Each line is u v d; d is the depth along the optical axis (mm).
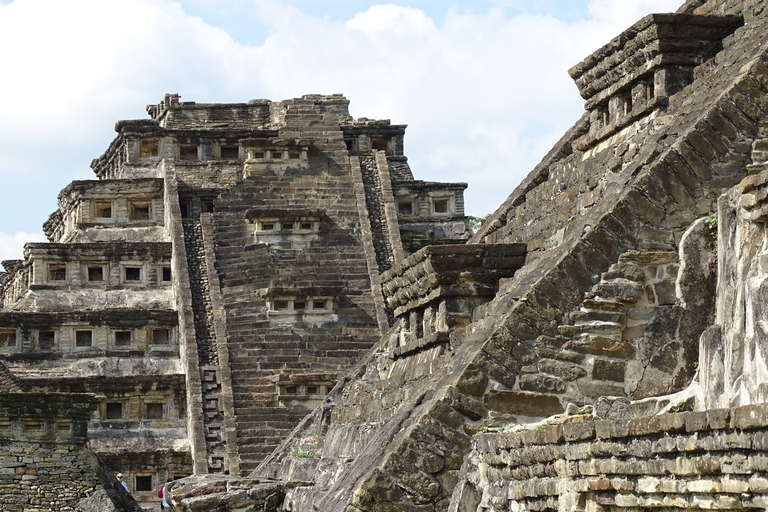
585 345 17953
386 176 66750
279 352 54875
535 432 14258
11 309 65125
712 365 14227
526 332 18016
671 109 20484
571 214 21703
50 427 35656
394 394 22266
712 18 21328
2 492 35156
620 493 12242
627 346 18000
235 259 60094
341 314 56844
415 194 69375
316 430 28594
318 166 66062
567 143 26891
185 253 60375
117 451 54812
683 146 18344
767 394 12320
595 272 18141
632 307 18109
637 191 18297
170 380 56281
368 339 55969
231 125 71562
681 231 18281
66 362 58625
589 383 17922
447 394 17812
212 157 69188
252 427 50844
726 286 14281
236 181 67000
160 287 62000
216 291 58000
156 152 69500
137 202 66750
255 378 53469
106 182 65625
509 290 19328
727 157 18359
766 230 13227
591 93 23750
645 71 21656
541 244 20766
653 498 11688
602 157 22281
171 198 64750
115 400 56719
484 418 17781
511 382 17891
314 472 24797
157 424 56562
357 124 70188
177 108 71438
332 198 63969
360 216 63062
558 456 13562
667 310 18094
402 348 22578
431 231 65875
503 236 25312
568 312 18062
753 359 12898
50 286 61094
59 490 35406
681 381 17906
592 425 12727
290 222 61156
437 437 17688
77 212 66312
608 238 18203
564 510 13250
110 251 61469
